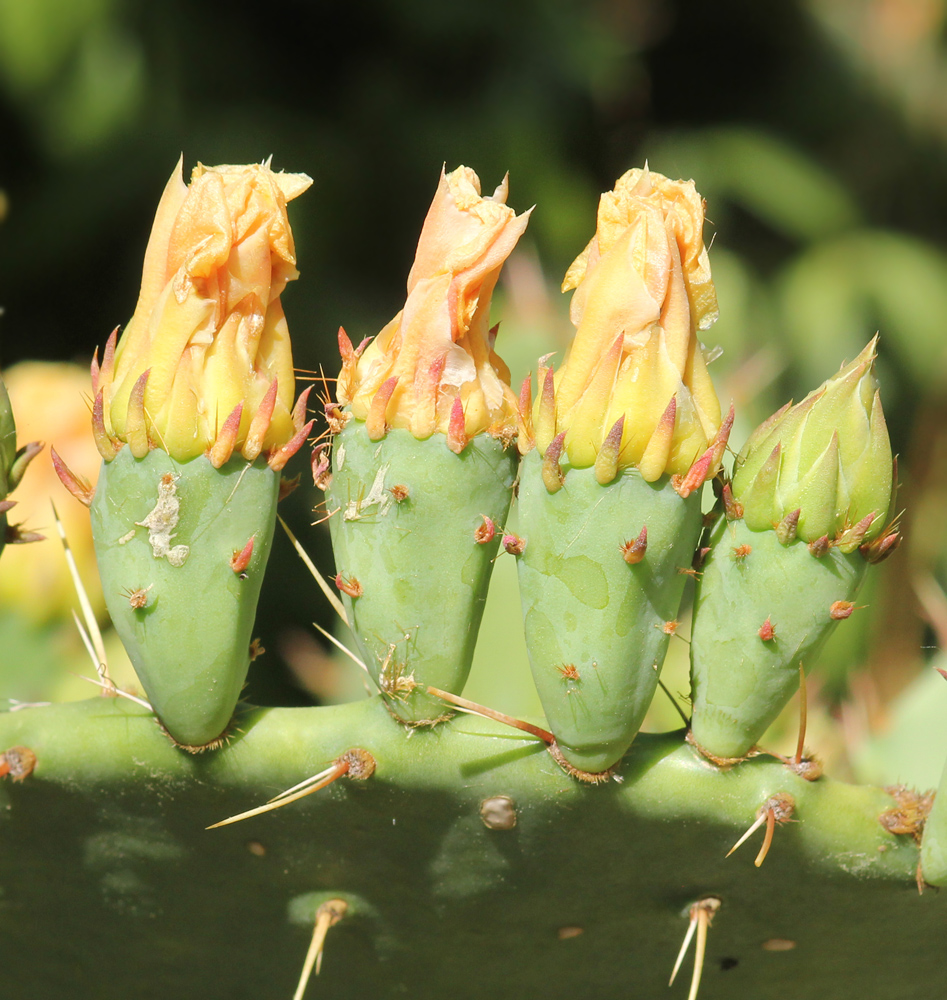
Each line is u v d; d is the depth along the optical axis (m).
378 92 1.84
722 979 0.73
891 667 1.01
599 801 0.70
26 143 1.78
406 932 0.72
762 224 2.07
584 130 1.93
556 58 1.88
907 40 2.33
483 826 0.70
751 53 2.21
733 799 0.70
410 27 1.82
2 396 0.73
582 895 0.71
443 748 0.70
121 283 1.77
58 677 0.90
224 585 0.70
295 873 0.72
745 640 0.70
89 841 0.72
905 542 1.02
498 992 0.74
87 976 0.75
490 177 1.79
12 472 0.73
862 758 0.81
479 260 0.69
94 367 0.70
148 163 1.73
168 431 0.69
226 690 0.70
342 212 1.78
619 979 0.73
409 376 0.70
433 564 0.70
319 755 0.70
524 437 0.70
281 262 0.70
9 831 0.72
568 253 1.80
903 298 1.90
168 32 1.75
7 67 1.71
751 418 1.12
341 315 1.70
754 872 0.71
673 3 2.15
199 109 1.79
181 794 0.71
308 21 1.82
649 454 0.69
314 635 1.34
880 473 0.69
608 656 0.69
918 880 0.71
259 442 0.70
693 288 0.70
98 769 0.71
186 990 0.75
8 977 0.75
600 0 2.04
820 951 0.73
